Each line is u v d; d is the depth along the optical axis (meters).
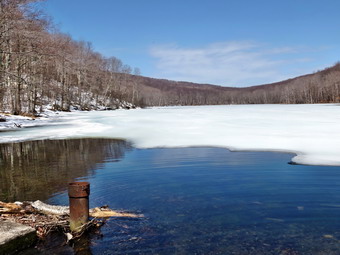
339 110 30.64
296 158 8.20
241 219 4.00
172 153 9.66
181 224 3.89
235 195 5.04
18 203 4.64
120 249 3.32
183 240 3.45
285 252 3.12
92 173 6.98
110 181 6.17
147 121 21.91
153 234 3.63
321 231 3.58
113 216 4.21
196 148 10.58
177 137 13.36
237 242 3.36
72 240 3.58
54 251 3.37
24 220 4.05
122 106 68.25
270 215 4.12
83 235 3.69
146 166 7.64
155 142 12.25
